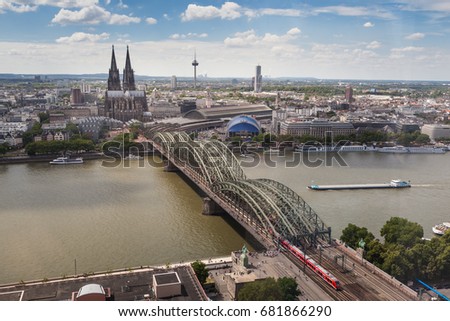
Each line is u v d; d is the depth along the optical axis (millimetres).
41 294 197500
